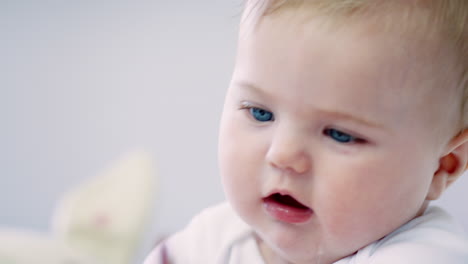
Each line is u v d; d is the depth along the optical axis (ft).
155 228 4.09
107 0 4.40
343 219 1.47
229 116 1.61
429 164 1.50
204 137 4.22
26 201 4.52
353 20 1.37
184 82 4.25
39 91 4.54
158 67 4.31
